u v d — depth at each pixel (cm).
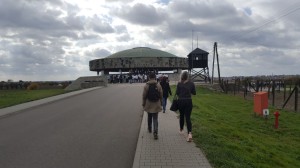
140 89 3644
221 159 871
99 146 1033
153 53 7894
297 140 1661
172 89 3888
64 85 5922
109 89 3703
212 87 5441
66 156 918
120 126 1381
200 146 1009
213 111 2323
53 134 1215
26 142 1086
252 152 1125
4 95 3203
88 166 830
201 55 7250
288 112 2542
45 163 852
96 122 1481
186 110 1105
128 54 7831
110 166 833
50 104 2217
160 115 1664
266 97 2192
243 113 2386
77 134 1216
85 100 2459
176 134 1191
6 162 860
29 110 1916
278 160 1131
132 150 986
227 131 1464
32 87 5362
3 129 1320
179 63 7425
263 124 1975
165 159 868
